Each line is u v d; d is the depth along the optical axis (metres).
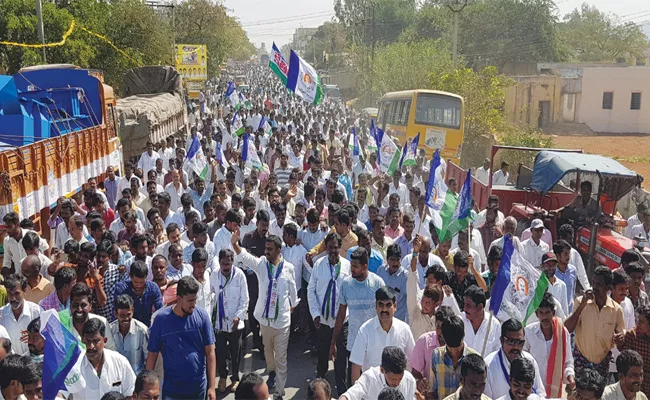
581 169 10.38
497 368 5.29
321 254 8.77
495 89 31.17
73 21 31.84
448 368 5.27
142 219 10.44
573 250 8.05
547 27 60.97
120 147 17.47
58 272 6.45
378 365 5.89
